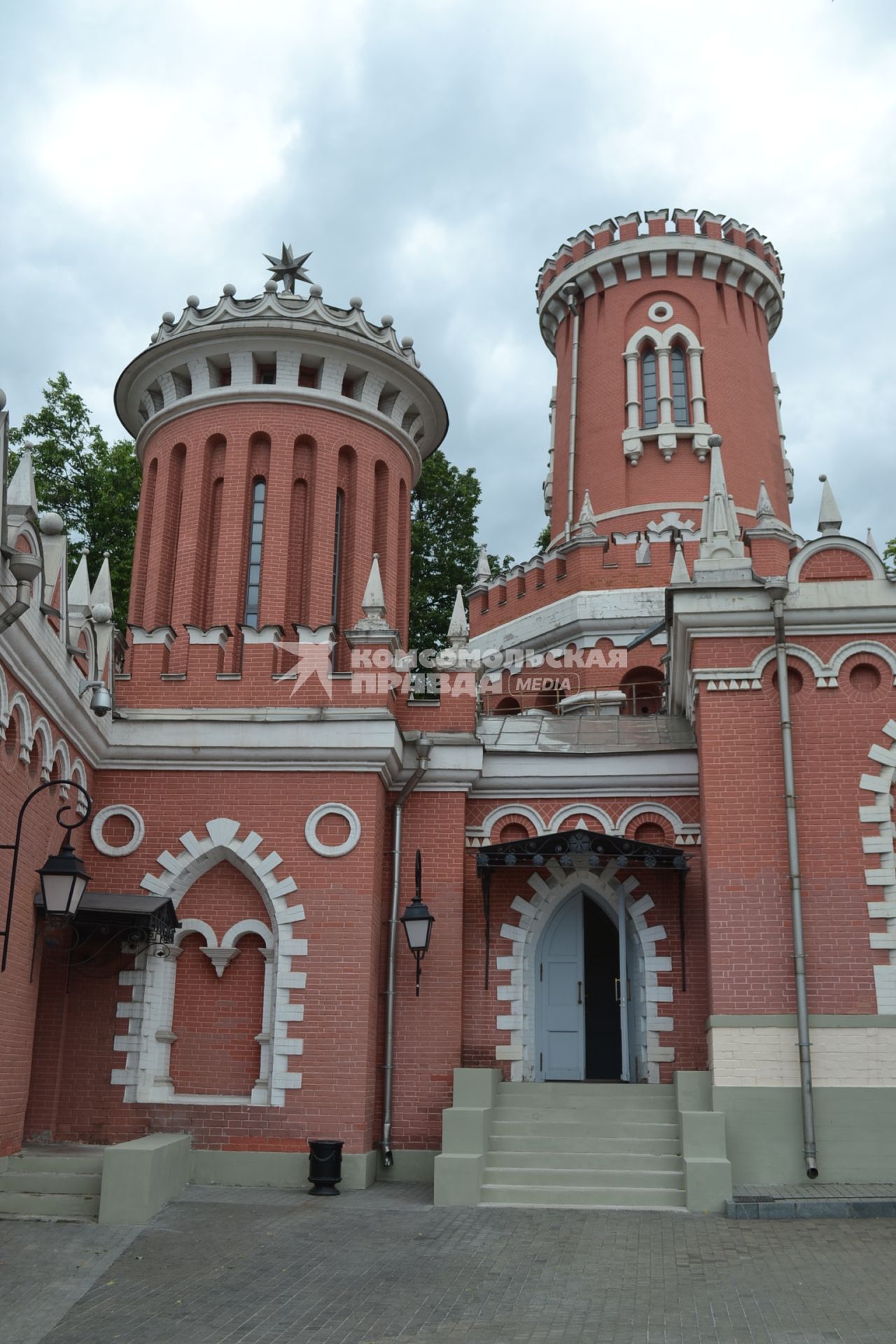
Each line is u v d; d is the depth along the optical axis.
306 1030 18.41
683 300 36.31
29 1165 16.02
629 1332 10.57
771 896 17.81
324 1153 17.22
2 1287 11.93
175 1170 16.62
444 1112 16.97
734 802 18.25
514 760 21.38
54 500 37.16
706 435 34.62
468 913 21.03
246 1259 13.09
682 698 22.16
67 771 18.30
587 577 31.47
